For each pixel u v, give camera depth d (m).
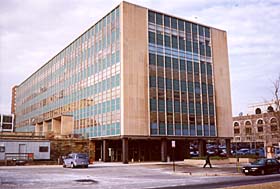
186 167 37.16
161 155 50.62
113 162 49.00
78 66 60.56
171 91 50.62
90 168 35.16
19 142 43.28
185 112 51.75
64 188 17.47
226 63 59.50
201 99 54.31
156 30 50.75
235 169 33.28
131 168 35.22
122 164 43.00
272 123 88.06
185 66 53.28
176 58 52.38
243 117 99.75
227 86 58.72
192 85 53.62
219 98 57.00
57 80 70.62
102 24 53.03
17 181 21.17
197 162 44.28
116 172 29.75
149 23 50.19
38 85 84.06
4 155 41.91
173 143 31.06
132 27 48.09
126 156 44.91
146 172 29.89
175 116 50.34
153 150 53.72
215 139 55.12
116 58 48.09
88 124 54.50
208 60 56.91
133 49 47.59
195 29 56.09
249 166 26.77
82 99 57.66
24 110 96.31
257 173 26.30
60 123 62.72
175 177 24.86
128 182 20.78
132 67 47.00
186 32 54.72
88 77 56.22
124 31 47.12
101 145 53.75
